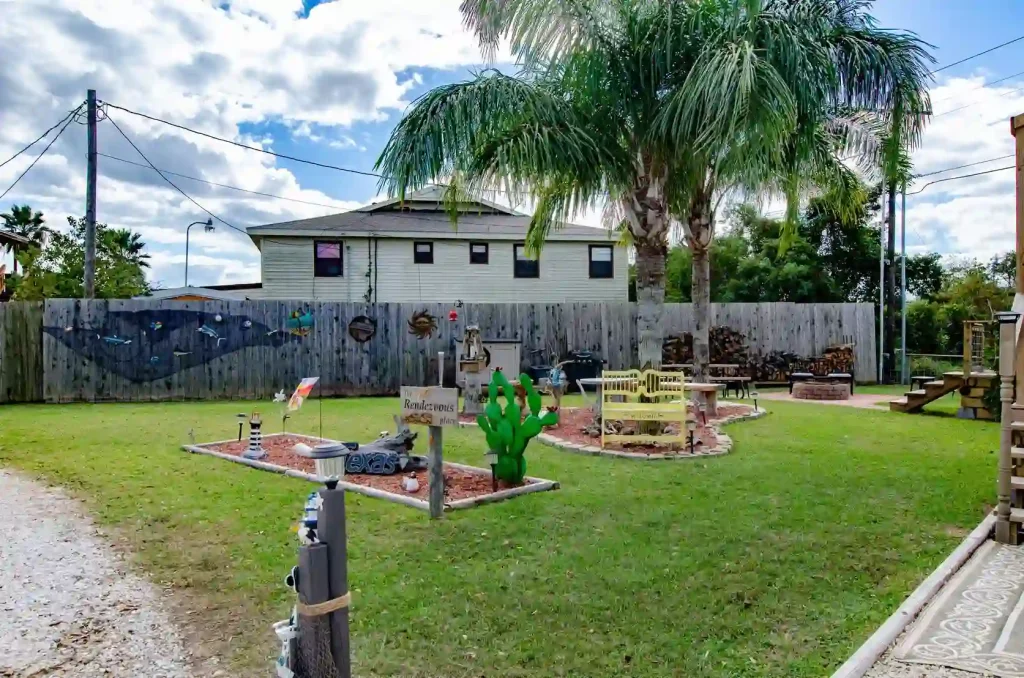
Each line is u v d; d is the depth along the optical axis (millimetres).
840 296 25266
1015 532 4137
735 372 14320
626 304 14820
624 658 2664
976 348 10953
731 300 26484
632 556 3814
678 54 7781
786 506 4891
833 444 7527
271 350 12625
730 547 3975
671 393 7312
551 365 14148
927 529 4359
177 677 2547
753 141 6855
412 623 2957
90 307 11719
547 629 2912
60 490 5285
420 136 7680
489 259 18422
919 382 11117
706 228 10320
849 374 14055
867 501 5039
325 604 2049
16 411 10336
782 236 11180
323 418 9672
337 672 2062
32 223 30781
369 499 5051
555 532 4262
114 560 3766
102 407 10945
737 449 7203
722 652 2715
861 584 3438
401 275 17938
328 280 17578
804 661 2641
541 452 7129
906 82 8164
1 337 11367
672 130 7582
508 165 7523
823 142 9977
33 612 3113
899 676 2518
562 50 7844
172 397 12086
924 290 26453
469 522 4469
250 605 3178
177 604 3201
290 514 4625
